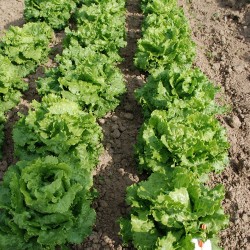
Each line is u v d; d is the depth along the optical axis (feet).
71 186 2.79
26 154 3.37
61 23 5.44
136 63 4.61
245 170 3.77
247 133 4.16
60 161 3.14
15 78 4.23
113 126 4.15
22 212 2.69
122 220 2.99
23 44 4.55
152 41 4.66
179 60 4.61
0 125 3.86
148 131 3.40
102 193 3.55
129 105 4.42
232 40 5.51
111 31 4.80
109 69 4.15
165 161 3.33
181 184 2.78
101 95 4.04
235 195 3.56
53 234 2.72
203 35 5.65
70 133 3.34
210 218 2.70
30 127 3.33
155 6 5.49
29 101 4.45
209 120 3.48
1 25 5.67
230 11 6.12
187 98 3.82
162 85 3.82
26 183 2.72
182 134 3.31
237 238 3.25
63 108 3.43
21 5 6.15
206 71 4.96
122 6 5.61
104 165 3.79
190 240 2.57
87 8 5.16
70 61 4.12
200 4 6.38
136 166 3.80
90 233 2.99
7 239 2.78
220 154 3.42
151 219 2.82
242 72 4.95
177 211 2.65
